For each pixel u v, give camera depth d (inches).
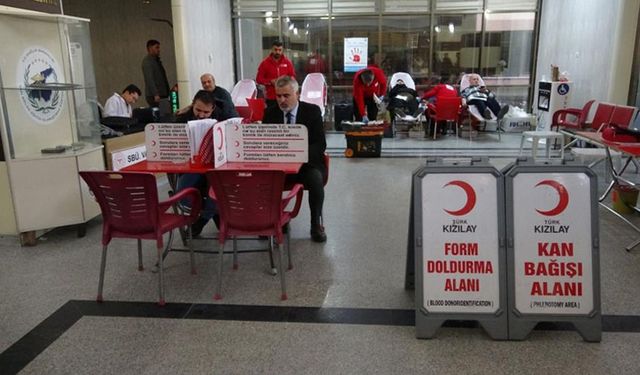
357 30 377.1
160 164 131.8
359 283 121.6
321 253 141.3
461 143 312.2
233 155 134.0
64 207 152.2
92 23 372.2
